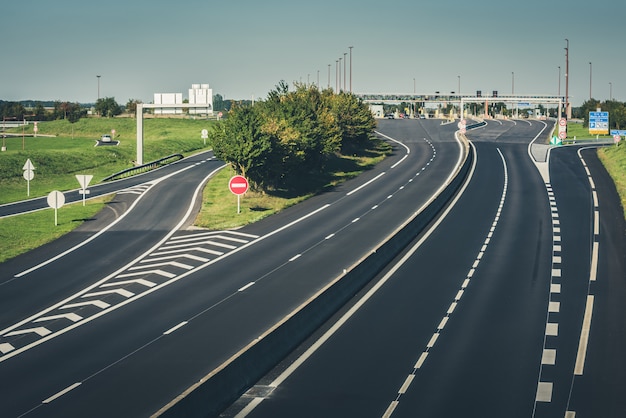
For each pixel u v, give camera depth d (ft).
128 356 72.84
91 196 202.28
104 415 56.85
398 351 75.31
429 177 225.56
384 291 101.65
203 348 75.05
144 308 92.68
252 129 188.24
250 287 102.83
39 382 65.51
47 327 85.05
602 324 86.94
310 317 83.30
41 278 111.24
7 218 165.37
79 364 70.74
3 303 96.68
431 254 126.41
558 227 150.20
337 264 116.88
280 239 139.33
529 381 67.05
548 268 116.47
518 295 100.12
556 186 204.03
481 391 64.08
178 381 64.95
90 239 142.51
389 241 124.26
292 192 199.72
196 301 95.55
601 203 177.37
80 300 97.71
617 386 66.18
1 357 73.92
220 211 171.53
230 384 61.72
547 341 79.92
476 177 223.51
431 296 98.99
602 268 116.67
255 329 81.97
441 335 81.41
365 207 175.01
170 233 148.15
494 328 84.53
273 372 68.44
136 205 183.01
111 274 113.29
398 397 62.08
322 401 60.85
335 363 71.20
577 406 61.05
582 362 72.95
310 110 231.50
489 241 137.08
